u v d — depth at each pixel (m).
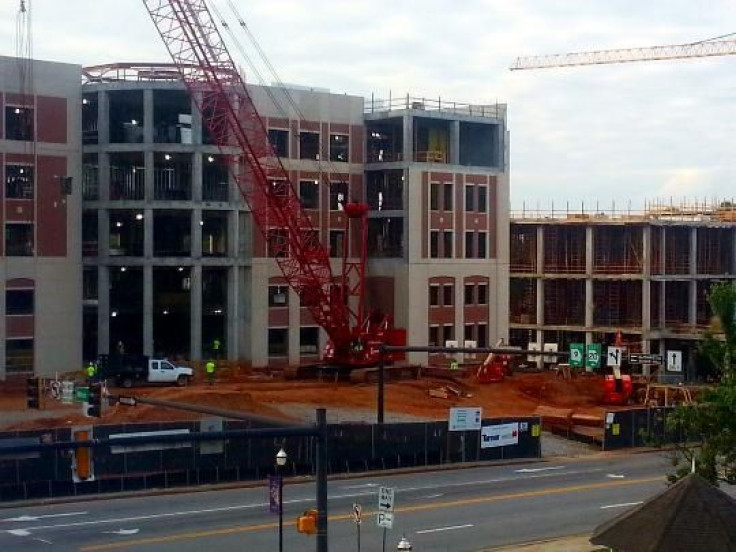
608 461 54.06
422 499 42.12
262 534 35.06
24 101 74.19
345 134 90.94
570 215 104.88
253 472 45.59
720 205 117.19
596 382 82.44
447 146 93.88
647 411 59.88
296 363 86.62
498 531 36.59
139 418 56.03
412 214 88.50
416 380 78.44
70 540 33.66
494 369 80.88
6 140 73.56
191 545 33.31
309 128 88.50
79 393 42.44
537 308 105.31
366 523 37.44
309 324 87.62
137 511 38.66
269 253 85.12
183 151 79.69
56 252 75.50
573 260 104.12
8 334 73.38
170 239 84.69
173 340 85.56
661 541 22.61
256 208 79.69
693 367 95.88
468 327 92.31
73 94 76.38
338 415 61.47
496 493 43.91
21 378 73.81
